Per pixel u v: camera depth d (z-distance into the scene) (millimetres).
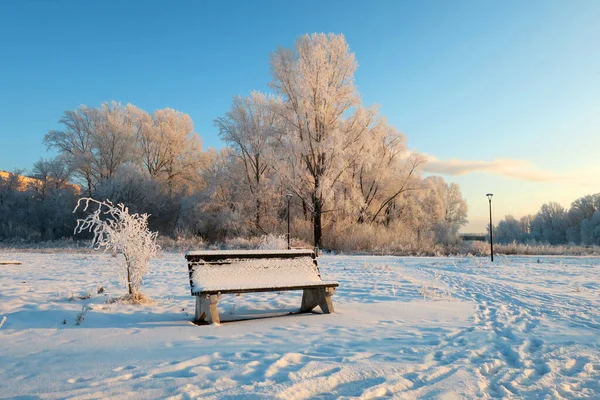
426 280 13023
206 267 6832
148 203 44344
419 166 39750
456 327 6203
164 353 4520
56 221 46219
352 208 35375
